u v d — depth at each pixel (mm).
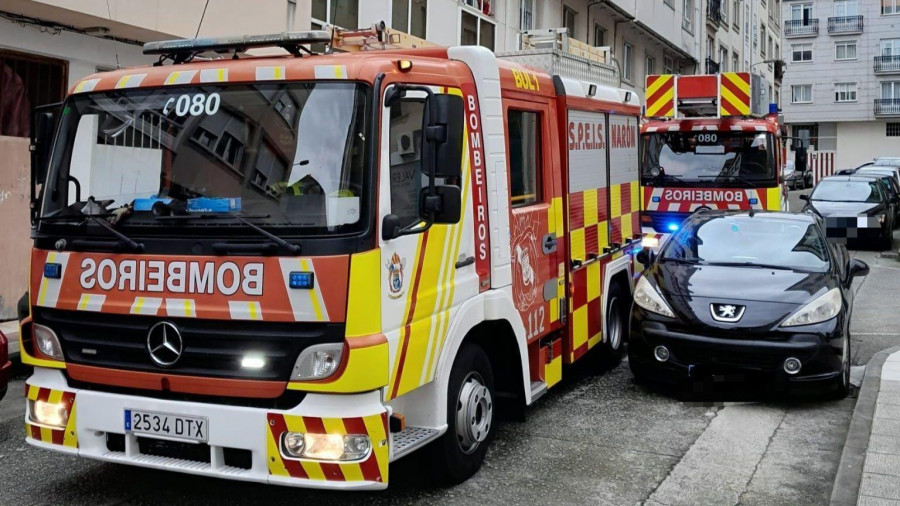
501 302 5551
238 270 4254
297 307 4156
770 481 5441
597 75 8531
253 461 4211
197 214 4387
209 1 11180
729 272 7820
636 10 26109
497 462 5754
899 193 25266
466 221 5199
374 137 4316
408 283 4562
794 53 61625
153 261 4418
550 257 6625
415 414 4895
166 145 4582
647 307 7543
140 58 11539
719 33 38406
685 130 14008
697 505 5031
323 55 4797
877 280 14867
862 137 60531
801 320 6973
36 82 10352
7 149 9898
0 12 9500
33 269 4758
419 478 5449
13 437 6301
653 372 7363
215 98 4559
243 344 4262
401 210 4543
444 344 4926
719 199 13820
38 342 4738
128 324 4477
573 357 7145
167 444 4410
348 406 4168
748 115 13906
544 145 6582
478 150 5402
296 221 4234
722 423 6707
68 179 4762
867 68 59469
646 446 6129
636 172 9125
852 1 59625
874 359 8375
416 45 6957
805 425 6656
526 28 20531
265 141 4410
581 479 5441
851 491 4980
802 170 16625
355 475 4168
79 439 4562
